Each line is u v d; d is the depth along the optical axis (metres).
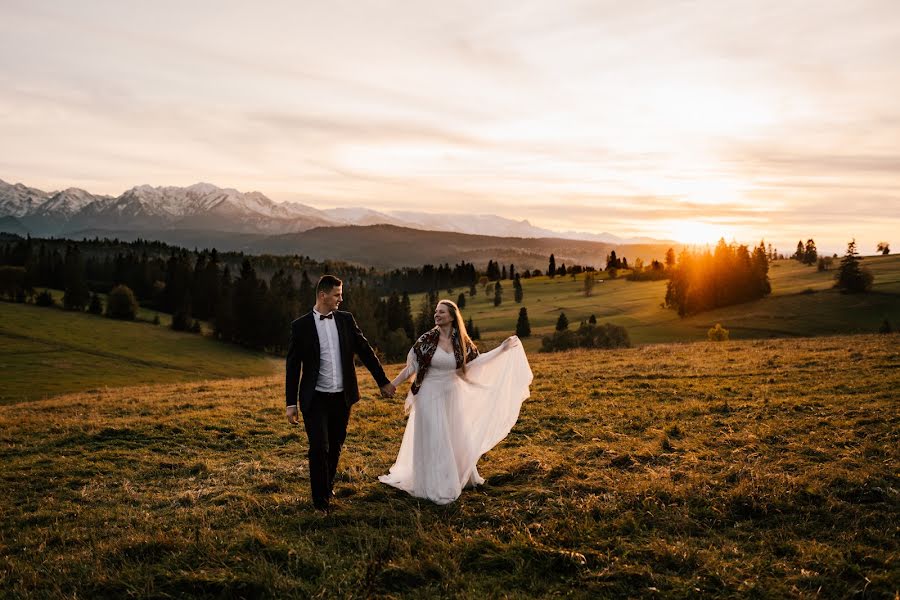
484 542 5.50
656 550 5.18
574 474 7.32
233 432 10.92
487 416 7.59
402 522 6.21
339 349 6.90
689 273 131.88
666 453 8.05
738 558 5.07
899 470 6.62
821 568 4.82
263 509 6.69
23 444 10.42
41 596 4.89
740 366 16.06
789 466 7.10
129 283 167.00
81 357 91.19
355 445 9.75
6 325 105.56
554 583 4.86
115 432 10.91
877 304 111.06
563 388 14.00
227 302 120.94
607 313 147.88
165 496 7.46
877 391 11.34
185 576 5.05
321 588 4.84
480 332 136.25
